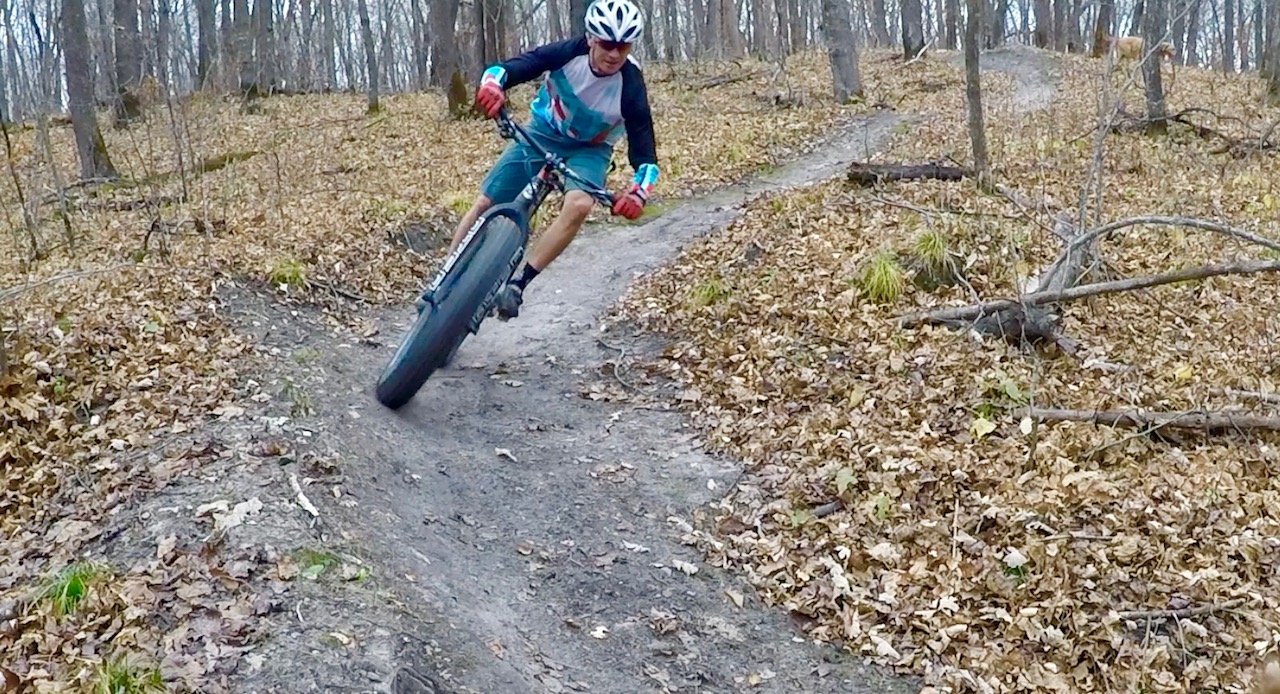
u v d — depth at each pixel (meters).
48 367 5.27
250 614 3.37
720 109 20.86
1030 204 9.43
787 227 9.13
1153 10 14.66
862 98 21.36
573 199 5.12
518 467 5.09
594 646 3.88
